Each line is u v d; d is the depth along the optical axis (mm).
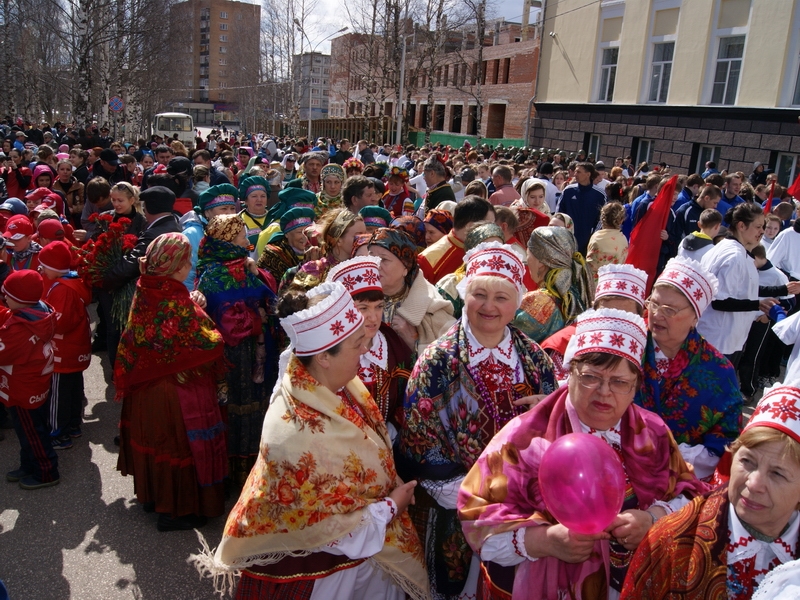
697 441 2564
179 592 3352
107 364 6566
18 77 41312
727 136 19172
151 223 5176
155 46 35125
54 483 4336
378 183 6516
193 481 3760
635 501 2100
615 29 23359
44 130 27297
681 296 2496
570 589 2051
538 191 6891
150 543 3742
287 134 59875
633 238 5816
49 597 3275
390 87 43344
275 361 4141
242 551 2201
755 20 18188
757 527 1581
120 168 10648
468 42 48125
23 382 4043
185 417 3633
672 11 20984
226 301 3896
